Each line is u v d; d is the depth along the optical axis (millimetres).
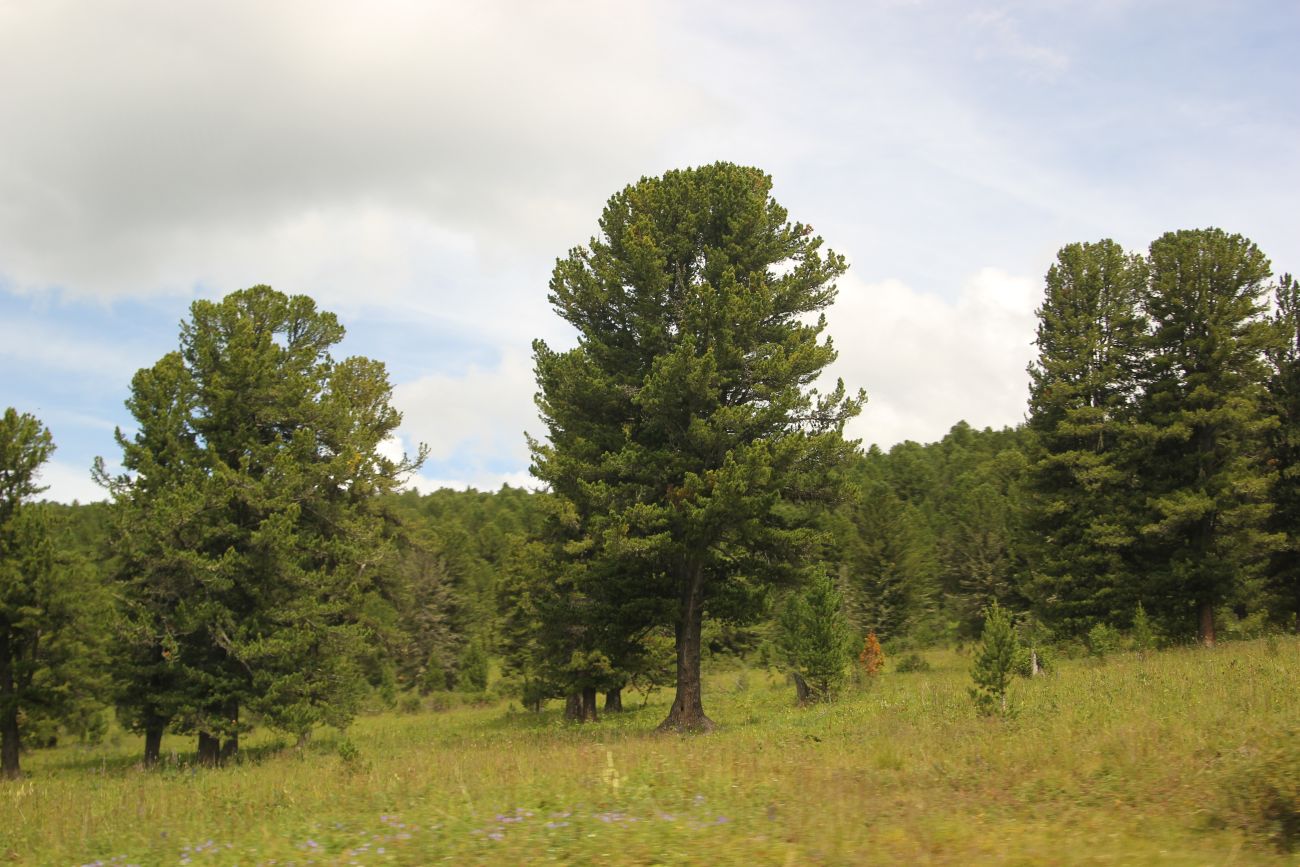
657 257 22969
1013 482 41188
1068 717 15305
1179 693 16672
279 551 24969
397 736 32156
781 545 23219
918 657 44281
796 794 9969
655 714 34281
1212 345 34250
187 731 25250
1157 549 35594
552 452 30156
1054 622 37844
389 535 33938
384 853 7809
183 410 25953
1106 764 10953
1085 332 38469
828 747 14781
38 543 27109
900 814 8906
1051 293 39656
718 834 7922
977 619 51094
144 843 9914
